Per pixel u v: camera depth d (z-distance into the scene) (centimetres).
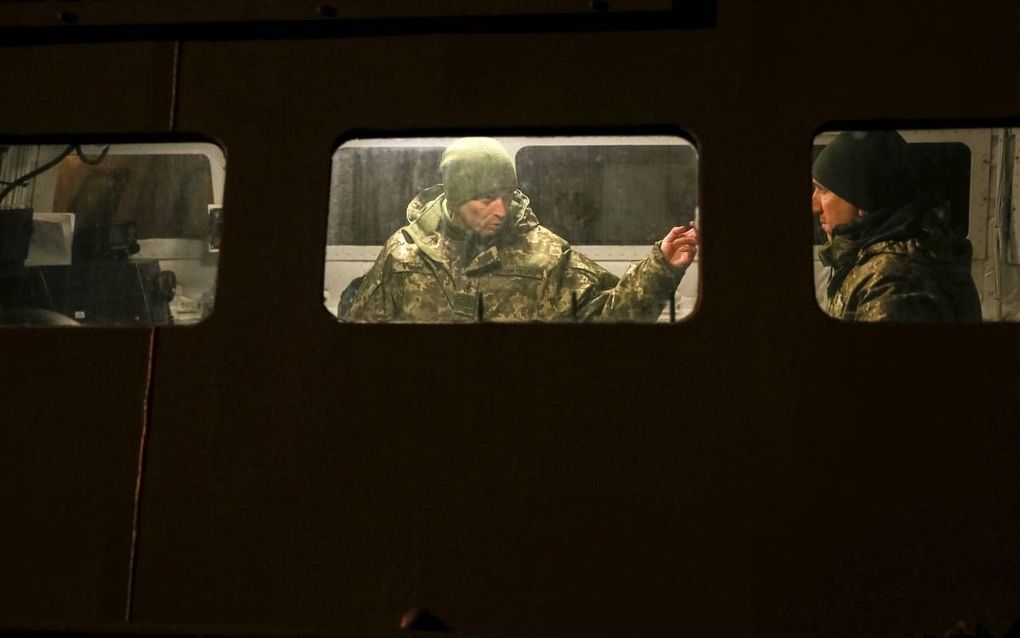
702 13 292
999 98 284
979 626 240
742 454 272
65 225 363
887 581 264
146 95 305
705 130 287
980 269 369
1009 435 268
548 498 274
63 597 282
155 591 280
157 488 285
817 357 275
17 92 309
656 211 411
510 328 283
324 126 298
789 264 279
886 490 268
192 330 292
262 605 277
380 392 283
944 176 363
